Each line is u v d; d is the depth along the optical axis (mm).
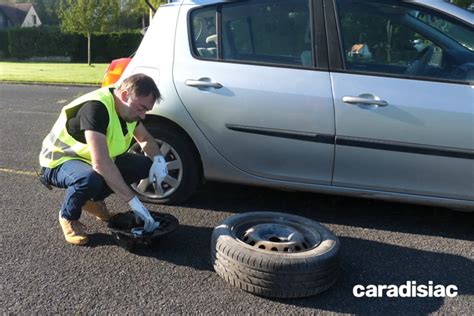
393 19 3277
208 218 3596
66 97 10672
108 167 2822
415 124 3148
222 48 3480
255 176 3555
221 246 2682
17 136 6191
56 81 14148
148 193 3779
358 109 3201
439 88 3156
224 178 3646
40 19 76125
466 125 3102
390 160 3242
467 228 3562
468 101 3111
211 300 2535
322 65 3291
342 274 2863
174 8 3631
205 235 3312
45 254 2967
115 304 2469
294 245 2730
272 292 2523
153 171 3209
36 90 12039
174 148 3633
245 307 2484
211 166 3604
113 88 3027
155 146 3330
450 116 3111
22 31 32156
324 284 2588
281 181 3512
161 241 3168
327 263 2570
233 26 3475
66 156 3068
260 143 3422
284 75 3334
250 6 3455
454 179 3215
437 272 2918
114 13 27828
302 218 3084
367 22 3293
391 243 3281
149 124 3646
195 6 3564
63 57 32500
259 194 4117
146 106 2900
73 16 25281
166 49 3582
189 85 3475
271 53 3400
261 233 2863
